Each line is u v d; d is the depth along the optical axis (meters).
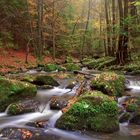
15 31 27.44
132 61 17.44
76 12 39.53
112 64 17.72
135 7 17.42
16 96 8.50
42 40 28.11
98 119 6.63
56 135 6.34
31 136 6.23
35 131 6.48
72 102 7.71
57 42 32.91
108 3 28.88
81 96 7.44
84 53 37.31
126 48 17.30
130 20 16.17
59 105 7.98
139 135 6.41
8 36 24.91
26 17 27.41
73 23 38.03
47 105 8.24
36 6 28.08
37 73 15.19
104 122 6.61
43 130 6.59
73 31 35.69
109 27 23.06
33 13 27.78
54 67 17.14
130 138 6.26
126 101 8.40
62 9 34.22
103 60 20.47
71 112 6.79
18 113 7.70
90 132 6.48
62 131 6.54
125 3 16.89
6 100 8.12
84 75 12.81
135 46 18.48
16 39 27.55
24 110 7.79
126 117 7.18
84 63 22.16
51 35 31.81
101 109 6.80
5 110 7.96
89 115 6.69
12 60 21.17
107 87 8.80
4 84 8.48
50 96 9.16
